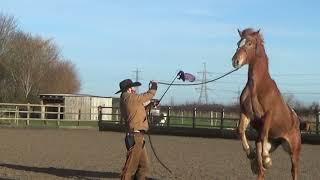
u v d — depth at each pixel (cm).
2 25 6462
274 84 941
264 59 932
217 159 1769
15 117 4109
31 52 6788
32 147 2103
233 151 2106
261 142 923
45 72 7256
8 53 6500
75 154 1856
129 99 1046
